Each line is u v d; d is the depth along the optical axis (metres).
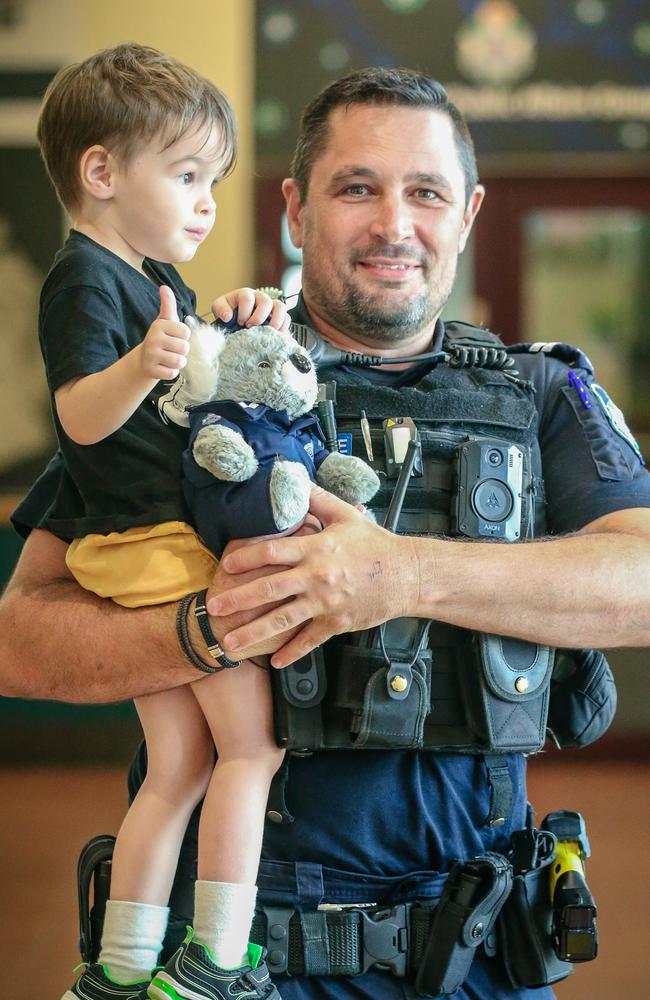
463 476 1.82
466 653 1.77
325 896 1.76
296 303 2.06
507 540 1.82
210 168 1.80
